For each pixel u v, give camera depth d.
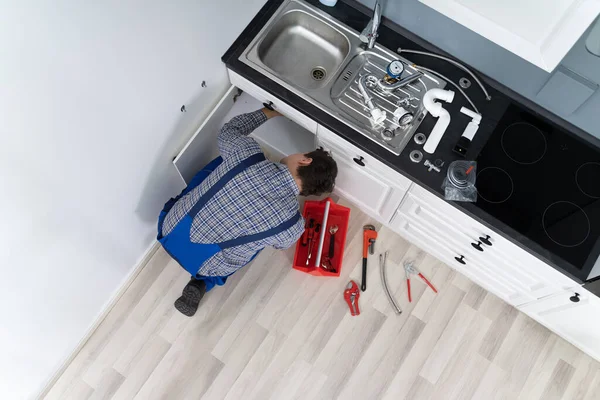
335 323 2.64
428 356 2.59
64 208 1.77
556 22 1.29
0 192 1.42
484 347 2.61
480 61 2.15
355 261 2.75
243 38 2.26
